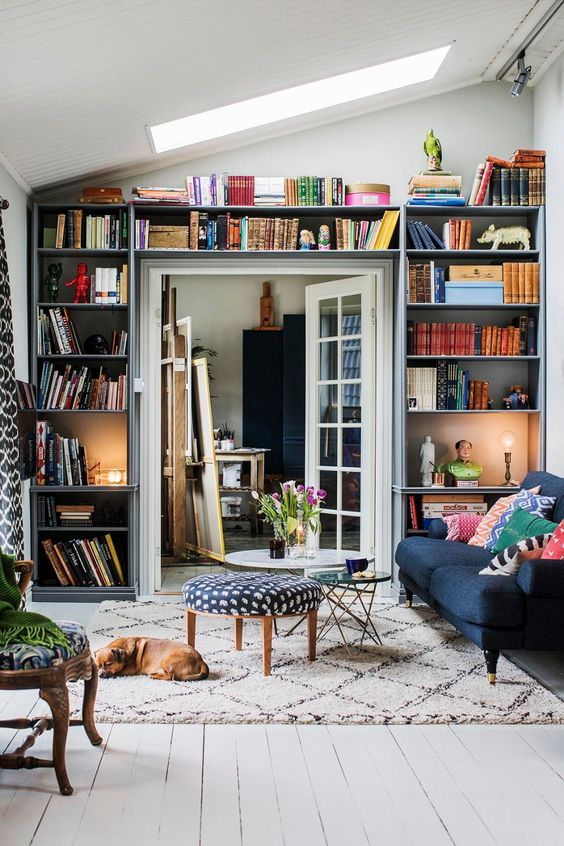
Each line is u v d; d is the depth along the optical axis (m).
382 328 6.63
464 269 6.46
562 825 2.80
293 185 6.46
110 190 6.37
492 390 6.79
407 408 6.45
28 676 3.04
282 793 3.04
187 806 2.93
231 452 9.60
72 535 6.66
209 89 5.43
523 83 6.05
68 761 3.33
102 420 6.72
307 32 4.96
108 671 4.38
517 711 3.87
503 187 6.44
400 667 4.58
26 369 6.33
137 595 6.47
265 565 5.18
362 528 6.86
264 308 10.30
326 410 7.21
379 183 6.68
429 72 6.34
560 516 5.21
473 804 2.96
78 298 6.48
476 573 4.77
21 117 5.08
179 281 10.36
